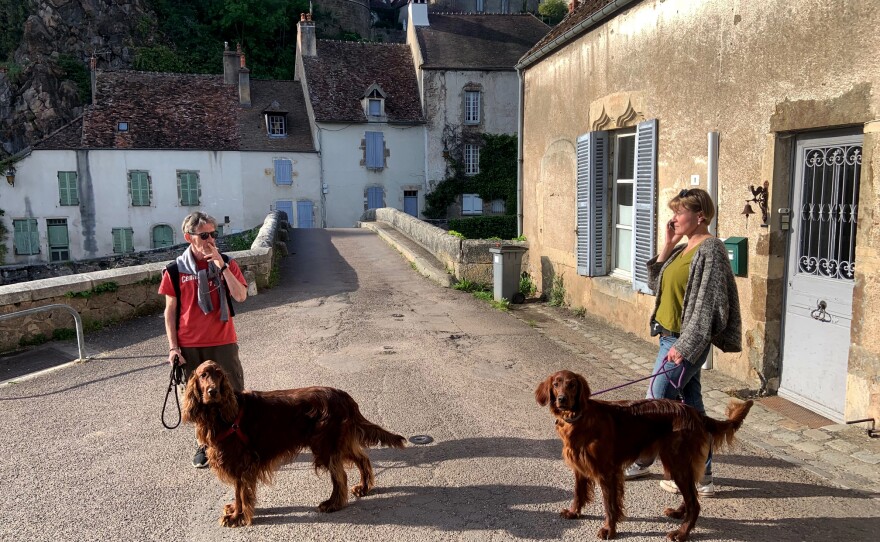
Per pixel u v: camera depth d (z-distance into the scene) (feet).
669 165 24.99
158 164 110.93
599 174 31.14
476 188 124.77
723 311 12.20
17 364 24.25
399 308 33.58
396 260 51.42
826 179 18.03
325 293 37.63
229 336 14.98
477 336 27.78
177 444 16.42
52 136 109.70
